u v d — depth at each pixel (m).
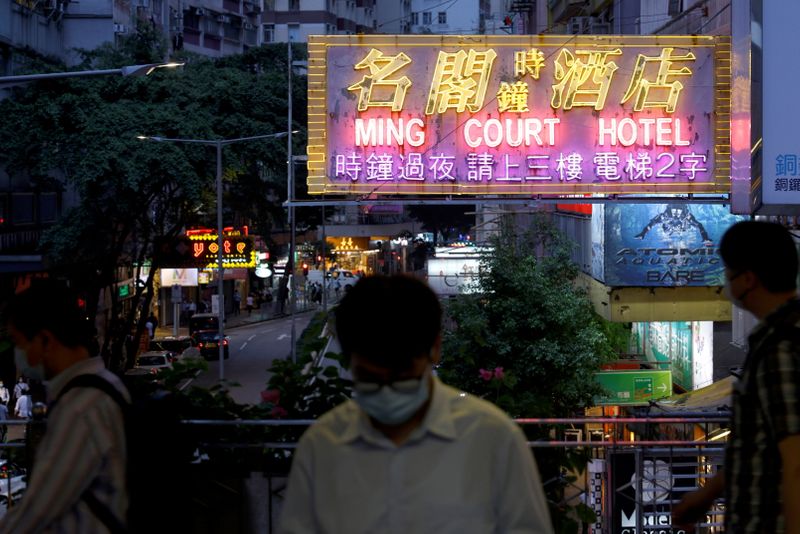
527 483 2.62
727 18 18.06
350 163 18.28
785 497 2.99
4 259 31.12
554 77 18.12
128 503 3.51
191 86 36.69
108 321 40.72
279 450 5.34
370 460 2.62
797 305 3.18
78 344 3.60
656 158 18.08
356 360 2.56
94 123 32.03
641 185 18.16
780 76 10.84
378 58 18.22
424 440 2.62
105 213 33.12
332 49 18.25
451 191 18.22
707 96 18.02
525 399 5.62
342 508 2.60
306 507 2.70
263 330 57.47
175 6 63.44
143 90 34.56
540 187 18.22
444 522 2.55
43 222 37.34
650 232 18.53
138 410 3.54
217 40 71.62
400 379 2.55
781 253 3.23
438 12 104.25
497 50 18.14
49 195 37.97
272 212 45.38
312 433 2.73
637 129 18.08
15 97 32.94
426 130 18.23
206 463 5.25
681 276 18.52
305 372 5.60
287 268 65.31
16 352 3.66
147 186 33.31
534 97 18.12
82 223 32.69
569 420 5.33
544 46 18.08
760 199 10.89
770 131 10.85
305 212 54.56
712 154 18.08
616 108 18.11
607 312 18.97
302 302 72.88
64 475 3.37
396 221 83.88
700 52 18.02
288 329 57.53
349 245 82.12
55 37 39.88
